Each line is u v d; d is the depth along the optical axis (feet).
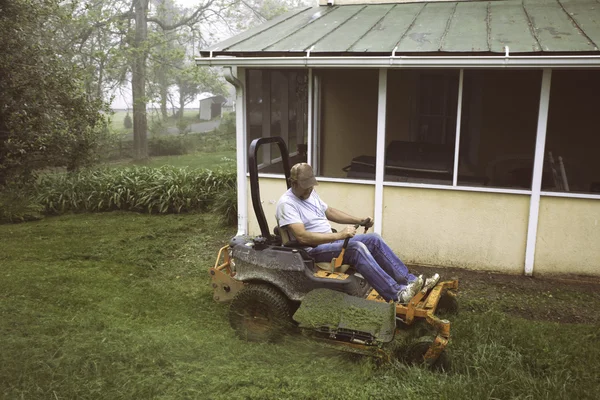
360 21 22.63
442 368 11.83
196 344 13.07
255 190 13.66
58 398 10.15
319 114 21.95
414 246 20.79
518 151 20.10
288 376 11.46
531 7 22.17
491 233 19.79
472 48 17.79
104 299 16.79
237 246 14.02
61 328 13.67
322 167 22.45
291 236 13.89
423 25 21.11
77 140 34.94
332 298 12.60
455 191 19.92
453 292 15.49
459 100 19.77
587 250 18.95
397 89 20.93
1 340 12.46
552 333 14.20
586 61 16.55
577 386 11.25
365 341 11.75
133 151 74.95
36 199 30.78
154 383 10.87
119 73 73.87
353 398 10.55
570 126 19.86
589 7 21.40
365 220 14.29
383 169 20.57
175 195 30.73
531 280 19.17
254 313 13.66
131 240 24.16
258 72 22.04
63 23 43.52
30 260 20.90
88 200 31.30
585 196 18.56
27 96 31.60
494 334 13.61
